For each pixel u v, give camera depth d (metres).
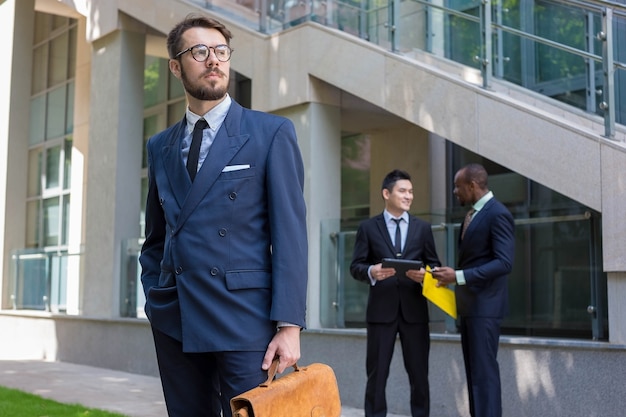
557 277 6.70
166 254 2.91
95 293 11.51
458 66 7.44
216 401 3.03
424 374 5.93
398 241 6.07
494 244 5.53
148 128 14.45
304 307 2.78
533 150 6.42
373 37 8.06
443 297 5.64
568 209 6.64
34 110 16.59
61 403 7.23
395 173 6.15
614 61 6.21
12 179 14.51
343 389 7.73
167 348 2.91
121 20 11.27
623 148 5.80
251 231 2.83
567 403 5.92
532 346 6.15
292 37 8.67
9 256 14.43
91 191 11.73
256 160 2.85
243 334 2.73
